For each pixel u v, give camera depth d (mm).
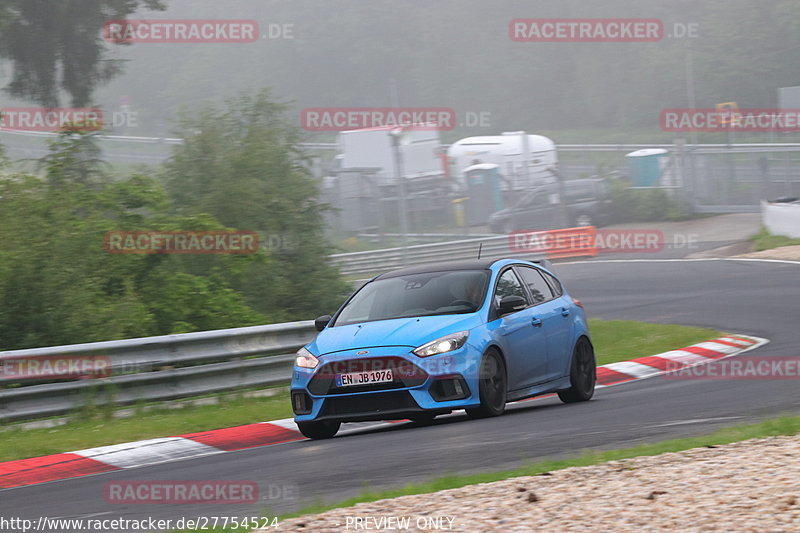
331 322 38062
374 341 34656
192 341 47844
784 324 64250
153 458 35469
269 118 79625
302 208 78750
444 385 34125
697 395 39000
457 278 38250
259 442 37969
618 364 53219
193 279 64750
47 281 54938
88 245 59750
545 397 46625
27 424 41906
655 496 19141
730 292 83000
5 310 54406
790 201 121188
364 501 21906
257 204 74125
